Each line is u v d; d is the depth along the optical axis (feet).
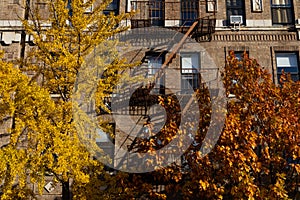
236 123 43.11
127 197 44.32
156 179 48.57
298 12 65.72
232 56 49.83
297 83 46.78
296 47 63.46
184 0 66.33
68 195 43.93
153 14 66.39
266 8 66.03
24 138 50.03
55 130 39.22
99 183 42.86
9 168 39.65
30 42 63.57
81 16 46.29
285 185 44.47
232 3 66.80
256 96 46.01
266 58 62.85
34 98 39.83
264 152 42.45
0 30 63.62
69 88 44.04
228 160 40.93
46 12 64.69
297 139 42.75
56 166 39.70
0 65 41.22
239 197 40.68
